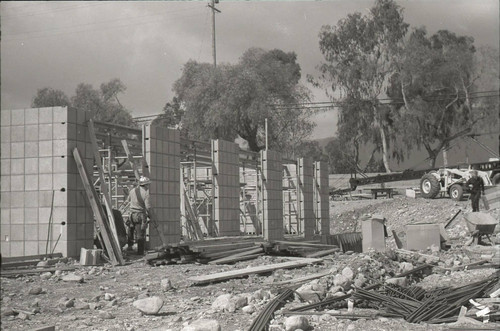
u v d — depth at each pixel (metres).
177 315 8.62
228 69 43.75
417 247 17.33
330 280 10.45
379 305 9.03
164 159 16.52
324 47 50.34
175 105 46.06
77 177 14.20
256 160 23.30
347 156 50.31
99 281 11.48
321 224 27.80
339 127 50.41
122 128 15.88
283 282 11.16
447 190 32.69
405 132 48.69
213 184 19.39
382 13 48.66
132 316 8.59
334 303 9.05
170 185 16.75
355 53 50.22
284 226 26.67
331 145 50.88
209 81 43.03
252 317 8.36
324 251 17.38
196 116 44.03
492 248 16.41
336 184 47.47
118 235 14.77
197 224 17.62
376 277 11.22
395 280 10.45
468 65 47.09
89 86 38.69
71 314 8.77
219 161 19.50
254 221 24.97
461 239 20.23
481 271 13.15
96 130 15.56
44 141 14.10
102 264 13.41
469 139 46.66
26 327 7.81
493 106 46.91
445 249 17.42
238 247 15.83
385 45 49.19
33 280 11.45
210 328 7.14
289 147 46.97
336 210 36.00
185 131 44.62
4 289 10.45
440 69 47.91
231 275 11.85
